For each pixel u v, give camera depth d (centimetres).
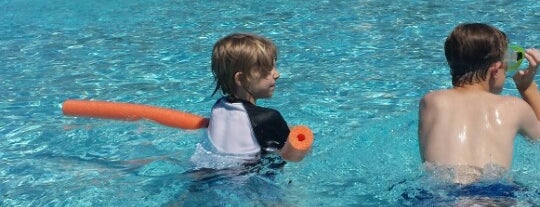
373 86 653
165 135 549
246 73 452
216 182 443
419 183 418
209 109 611
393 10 938
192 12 975
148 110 521
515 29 825
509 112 423
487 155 410
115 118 532
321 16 922
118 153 521
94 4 1043
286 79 680
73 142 545
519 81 474
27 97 653
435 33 823
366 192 439
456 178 404
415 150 504
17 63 762
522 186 412
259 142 452
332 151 507
